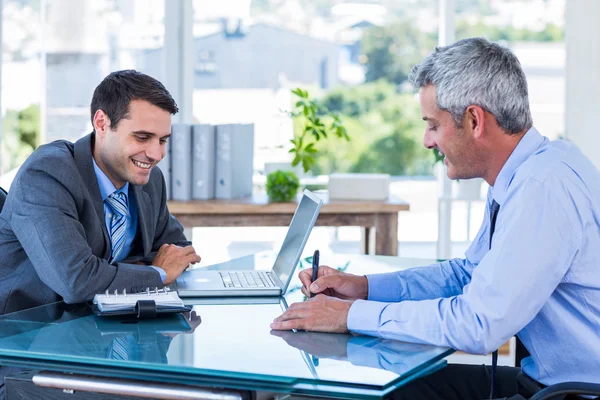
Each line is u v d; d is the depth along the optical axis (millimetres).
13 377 1619
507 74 1713
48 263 1967
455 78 1719
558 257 1613
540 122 4293
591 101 4055
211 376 1448
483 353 1612
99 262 1996
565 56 4066
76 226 2031
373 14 4277
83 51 4059
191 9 4109
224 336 1668
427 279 2061
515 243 1618
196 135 3619
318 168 4461
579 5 4004
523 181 1670
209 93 4227
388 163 4465
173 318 1821
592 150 4078
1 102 4051
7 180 4055
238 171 3732
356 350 1582
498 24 4250
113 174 2236
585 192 1657
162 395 1493
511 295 1597
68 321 1791
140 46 4082
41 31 4039
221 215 3576
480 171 1804
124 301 1830
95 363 1501
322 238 4367
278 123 4250
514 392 1975
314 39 4266
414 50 4324
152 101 2135
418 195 4477
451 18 4227
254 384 1424
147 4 4059
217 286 2092
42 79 4062
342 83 4324
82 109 4094
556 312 1688
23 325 1753
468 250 2088
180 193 3613
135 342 1614
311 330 1716
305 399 1996
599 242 1663
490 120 1728
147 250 2373
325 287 1989
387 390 1386
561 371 1709
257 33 4219
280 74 4262
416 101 4383
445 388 2002
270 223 3598
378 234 3592
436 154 4023
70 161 2113
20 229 2025
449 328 1610
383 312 1681
